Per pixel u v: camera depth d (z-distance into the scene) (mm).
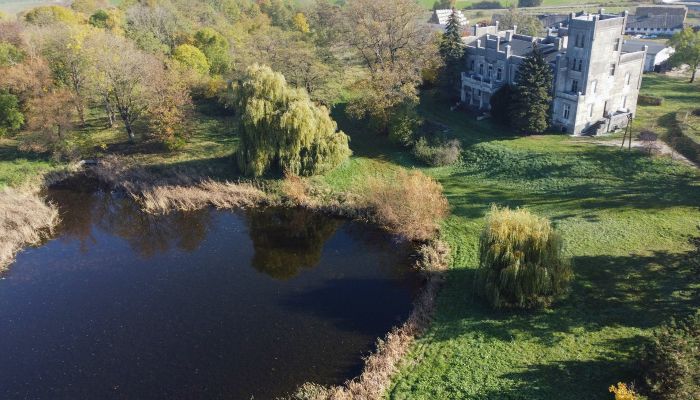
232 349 34031
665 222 42156
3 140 67500
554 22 133000
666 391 24438
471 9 182750
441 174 57219
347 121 71188
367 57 74125
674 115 65688
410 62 68688
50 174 60812
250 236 50094
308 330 35625
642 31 125938
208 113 75188
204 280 42688
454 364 30094
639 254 38344
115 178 59750
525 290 33375
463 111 73188
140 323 37094
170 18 90375
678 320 29984
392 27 72125
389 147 64312
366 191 53438
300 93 56969
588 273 36844
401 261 44312
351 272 43000
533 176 53219
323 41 88875
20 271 44625
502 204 49188
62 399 30531
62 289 41719
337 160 57375
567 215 45312
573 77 60000
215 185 57031
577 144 57219
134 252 47844
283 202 54844
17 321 37688
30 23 90750
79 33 71562
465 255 41531
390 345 31984
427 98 78875
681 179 48344
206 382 31281
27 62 67250
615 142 57000
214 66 81875
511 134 62688
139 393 30719
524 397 27000
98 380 31828
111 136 69062
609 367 28156
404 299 38844
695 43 84312
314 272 43281
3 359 33906
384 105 63594
